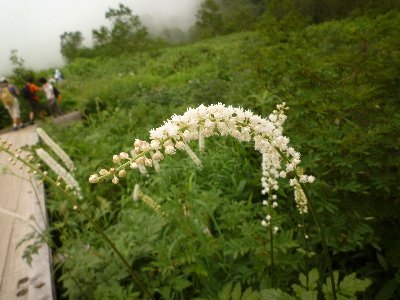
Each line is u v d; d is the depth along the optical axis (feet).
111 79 72.54
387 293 7.43
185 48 109.50
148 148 3.84
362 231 8.20
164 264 8.67
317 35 15.79
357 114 9.68
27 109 44.34
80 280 8.90
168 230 11.16
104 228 13.80
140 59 110.63
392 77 9.25
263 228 8.52
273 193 13.09
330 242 8.47
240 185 14.11
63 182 15.42
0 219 13.83
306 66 9.80
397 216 8.21
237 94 21.71
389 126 7.90
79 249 9.71
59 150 14.26
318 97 9.61
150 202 9.64
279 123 4.80
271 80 11.68
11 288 9.25
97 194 16.43
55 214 14.01
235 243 8.54
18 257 10.77
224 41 113.39
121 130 28.66
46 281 9.31
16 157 5.30
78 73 95.04
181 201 11.94
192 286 9.80
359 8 26.00
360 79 9.72
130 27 126.93
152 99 35.65
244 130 4.16
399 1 18.58
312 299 5.13
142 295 9.22
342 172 8.57
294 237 10.00
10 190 17.30
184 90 38.34
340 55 9.19
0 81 37.55
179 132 3.92
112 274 8.90
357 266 9.51
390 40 8.55
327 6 60.23
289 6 23.20
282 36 16.56
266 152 4.74
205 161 16.89
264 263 8.02
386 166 8.36
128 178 17.72
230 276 9.20
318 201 8.68
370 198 8.80
